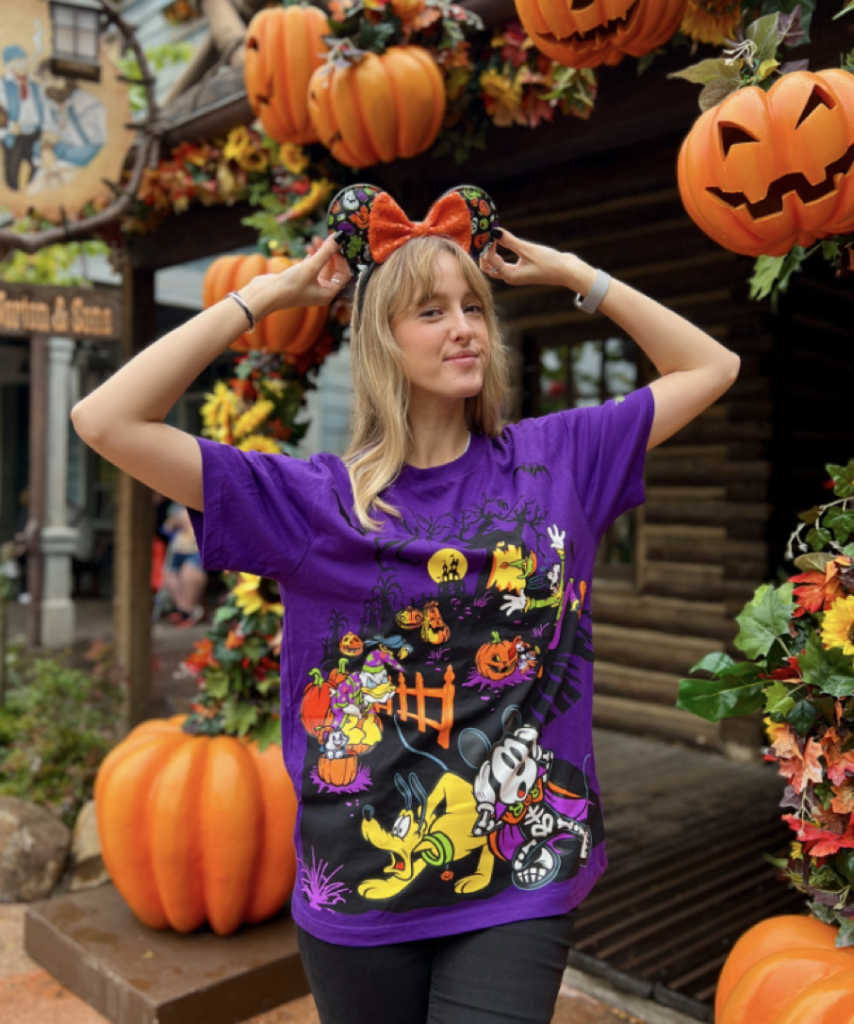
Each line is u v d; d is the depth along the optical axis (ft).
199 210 13.73
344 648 4.62
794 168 5.25
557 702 4.66
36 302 13.46
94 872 11.38
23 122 11.30
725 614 17.87
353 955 4.37
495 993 4.20
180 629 31.73
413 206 10.41
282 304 4.99
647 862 12.01
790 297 17.52
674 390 5.19
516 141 9.52
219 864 8.76
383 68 8.54
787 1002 5.26
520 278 5.33
